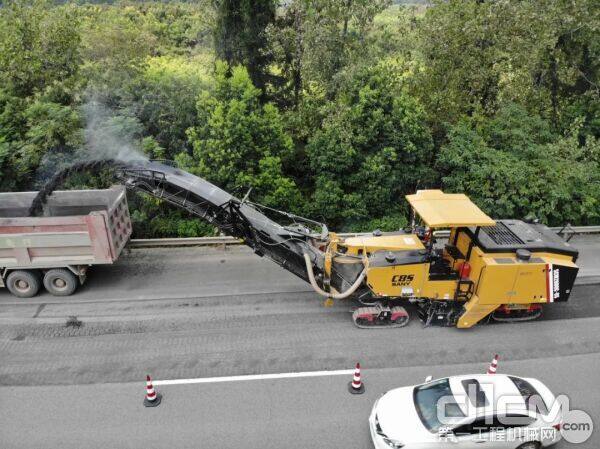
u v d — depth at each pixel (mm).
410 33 18531
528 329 11781
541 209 16391
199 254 15312
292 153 17781
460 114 18328
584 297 13062
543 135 17859
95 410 9477
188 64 24594
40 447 8727
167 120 18172
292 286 13539
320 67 17578
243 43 18078
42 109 15945
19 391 9922
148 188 12227
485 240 11375
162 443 8773
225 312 12391
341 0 17531
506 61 17766
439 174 17719
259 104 18750
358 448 8656
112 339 11422
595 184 17047
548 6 17109
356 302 12727
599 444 8719
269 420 9219
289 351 11000
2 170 15773
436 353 10938
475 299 11258
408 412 8672
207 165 16344
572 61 19422
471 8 17203
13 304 12797
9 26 16656
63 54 17453
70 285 13000
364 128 16250
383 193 16406
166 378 10242
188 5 34562
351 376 10273
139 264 14742
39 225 12062
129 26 24250
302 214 17250
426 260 11102
